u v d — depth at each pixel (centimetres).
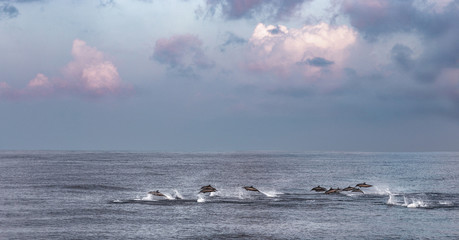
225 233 5862
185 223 6381
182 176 14250
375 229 6097
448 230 6066
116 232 5853
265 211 7294
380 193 9675
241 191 9869
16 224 6250
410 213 7169
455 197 9119
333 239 5622
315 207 7688
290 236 5734
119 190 9975
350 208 7594
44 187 10362
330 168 19712
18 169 17012
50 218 6644
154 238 5594
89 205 7769
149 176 14075
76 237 5606
